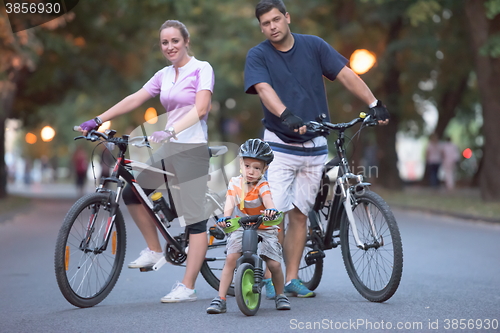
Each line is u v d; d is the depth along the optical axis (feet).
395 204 227.81
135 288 79.25
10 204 237.25
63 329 57.21
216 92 432.25
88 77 316.40
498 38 191.52
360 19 292.20
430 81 333.83
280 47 72.84
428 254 106.52
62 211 226.17
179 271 92.68
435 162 325.83
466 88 371.56
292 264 73.67
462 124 437.17
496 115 200.64
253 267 62.03
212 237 74.90
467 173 419.33
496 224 158.81
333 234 73.26
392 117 307.37
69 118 574.97
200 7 285.43
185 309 65.72
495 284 78.28
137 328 57.11
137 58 303.48
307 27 288.51
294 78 72.49
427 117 402.11
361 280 68.95
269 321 59.16
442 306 64.90
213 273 75.61
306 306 66.23
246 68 72.64
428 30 269.44
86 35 272.92
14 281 85.61
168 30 71.51
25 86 290.35
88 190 432.25
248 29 323.37
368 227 67.21
